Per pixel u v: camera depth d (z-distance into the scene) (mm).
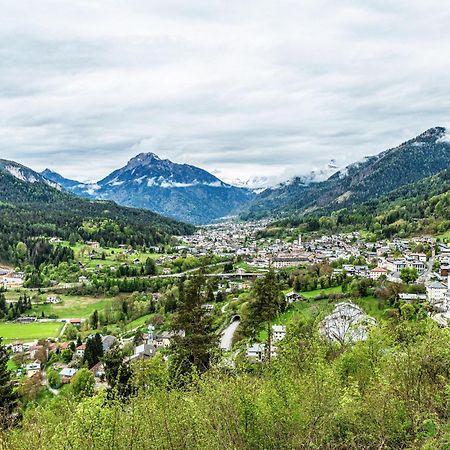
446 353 21562
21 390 76500
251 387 19703
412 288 101000
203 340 45000
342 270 134375
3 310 152625
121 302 151125
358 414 19359
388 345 27609
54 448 17844
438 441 16969
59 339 124188
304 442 18094
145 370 22703
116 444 17703
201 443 18109
